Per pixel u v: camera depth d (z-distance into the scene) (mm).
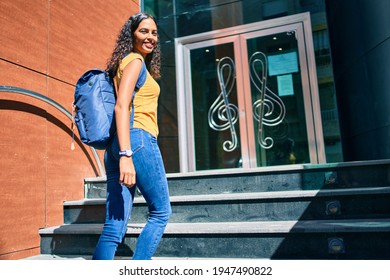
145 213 2287
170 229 1944
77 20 2850
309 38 3812
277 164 3746
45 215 2287
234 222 2125
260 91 3957
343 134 3926
